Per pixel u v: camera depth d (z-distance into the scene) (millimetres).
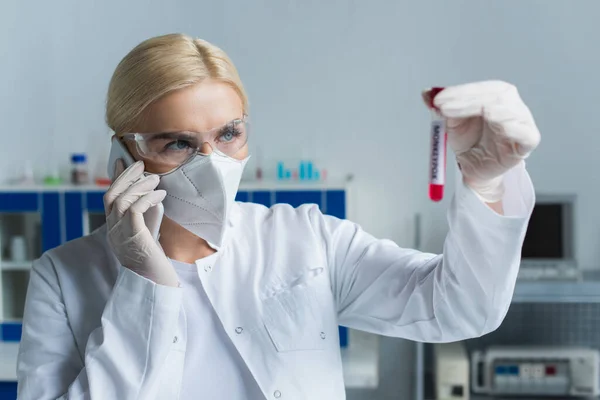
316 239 1417
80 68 3613
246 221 1463
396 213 3582
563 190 3555
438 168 1144
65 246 1393
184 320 1290
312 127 3578
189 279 1342
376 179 3580
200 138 1200
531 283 2994
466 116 996
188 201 1247
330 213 3234
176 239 1347
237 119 1227
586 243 3561
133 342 1218
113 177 1316
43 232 3357
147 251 1215
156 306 1216
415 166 3561
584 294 2971
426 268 1283
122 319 1224
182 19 3570
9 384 2959
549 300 2986
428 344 3197
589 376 3068
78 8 3590
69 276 1338
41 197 3354
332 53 3539
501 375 3088
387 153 3564
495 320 1197
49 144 3643
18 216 3424
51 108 3629
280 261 1382
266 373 1273
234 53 3572
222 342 1311
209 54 1213
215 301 1313
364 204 3596
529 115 992
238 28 3557
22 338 1328
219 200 1235
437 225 3559
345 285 1397
